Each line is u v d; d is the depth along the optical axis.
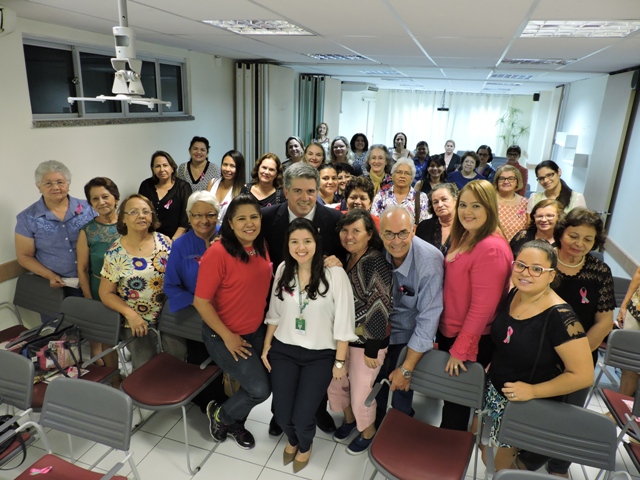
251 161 6.52
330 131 9.54
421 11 2.53
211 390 2.63
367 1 2.34
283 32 3.68
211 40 4.16
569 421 1.70
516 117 13.45
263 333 2.33
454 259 1.96
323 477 2.21
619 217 4.91
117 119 4.02
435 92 13.66
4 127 2.91
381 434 1.93
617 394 2.21
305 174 2.16
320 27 3.23
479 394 1.92
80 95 3.66
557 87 9.28
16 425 2.14
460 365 1.94
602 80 6.02
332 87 9.25
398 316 2.19
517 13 2.48
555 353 1.69
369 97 12.95
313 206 2.28
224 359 2.21
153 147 4.64
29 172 3.13
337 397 2.37
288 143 4.80
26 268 3.03
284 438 2.50
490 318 1.93
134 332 2.44
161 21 3.14
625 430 1.94
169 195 3.64
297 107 8.24
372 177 4.10
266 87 6.17
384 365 2.32
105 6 2.63
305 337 2.10
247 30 3.75
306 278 2.07
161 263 2.53
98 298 2.79
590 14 2.44
